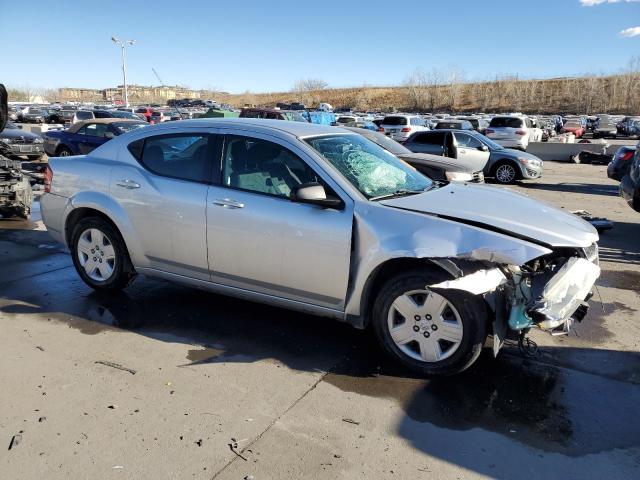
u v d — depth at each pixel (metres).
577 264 3.69
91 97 118.69
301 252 3.89
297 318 4.70
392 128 27.05
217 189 4.26
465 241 3.44
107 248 4.98
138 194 4.60
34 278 5.66
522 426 3.18
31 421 3.12
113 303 4.96
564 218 4.00
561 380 3.73
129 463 2.78
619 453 2.96
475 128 30.97
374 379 3.69
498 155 15.31
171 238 4.47
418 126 27.19
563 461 2.88
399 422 3.19
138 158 4.76
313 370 3.79
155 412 3.23
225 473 2.72
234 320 4.63
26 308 4.81
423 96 87.88
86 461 2.79
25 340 4.17
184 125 4.62
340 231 3.75
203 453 2.87
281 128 4.34
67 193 5.03
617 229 9.05
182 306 4.92
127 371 3.71
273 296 4.18
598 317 4.96
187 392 3.46
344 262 3.76
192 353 4.01
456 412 3.31
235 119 4.65
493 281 3.41
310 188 3.70
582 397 3.52
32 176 11.57
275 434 3.05
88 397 3.38
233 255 4.19
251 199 4.09
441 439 3.04
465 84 93.94
